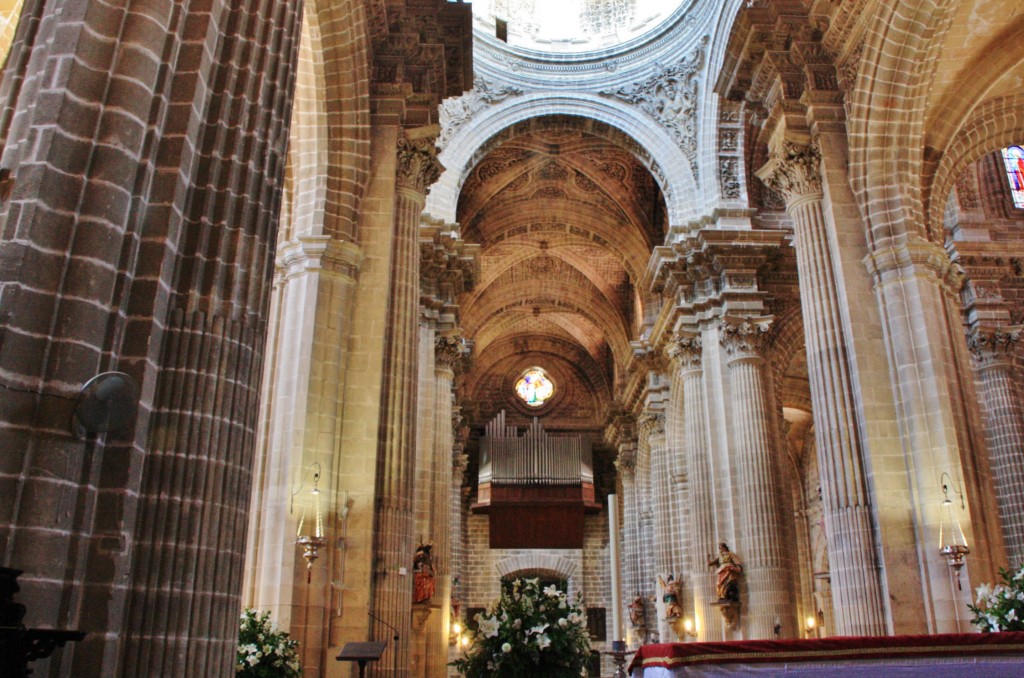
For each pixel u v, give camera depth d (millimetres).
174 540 5723
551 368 42094
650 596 30953
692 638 22219
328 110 12930
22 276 4949
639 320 32719
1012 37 13664
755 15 14578
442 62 14906
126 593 5469
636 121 24656
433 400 22312
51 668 4777
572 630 7559
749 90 15641
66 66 5434
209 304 6176
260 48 6965
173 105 6102
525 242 32625
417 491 21062
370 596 11617
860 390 12469
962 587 11109
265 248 6715
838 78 14078
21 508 4715
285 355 12188
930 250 12758
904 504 11898
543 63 25469
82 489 5055
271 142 6898
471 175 27781
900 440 12219
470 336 35469
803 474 35188
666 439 26109
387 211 13320
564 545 37312
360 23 12727
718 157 22938
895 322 12609
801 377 29609
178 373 5973
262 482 11781
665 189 24141
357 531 11719
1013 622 9500
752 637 18359
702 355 21344
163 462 5812
